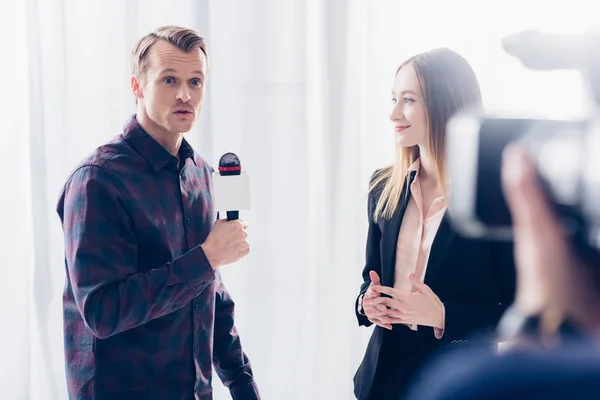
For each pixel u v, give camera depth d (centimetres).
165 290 127
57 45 206
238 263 218
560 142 32
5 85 203
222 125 214
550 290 31
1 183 205
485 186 35
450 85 148
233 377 155
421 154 154
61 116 208
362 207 217
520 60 37
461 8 211
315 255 218
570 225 31
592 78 33
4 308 207
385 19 213
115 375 132
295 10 213
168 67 134
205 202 145
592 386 29
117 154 132
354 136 216
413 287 150
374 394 150
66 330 136
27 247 208
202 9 210
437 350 138
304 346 220
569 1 204
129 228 129
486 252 140
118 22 208
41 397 212
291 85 214
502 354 31
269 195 216
